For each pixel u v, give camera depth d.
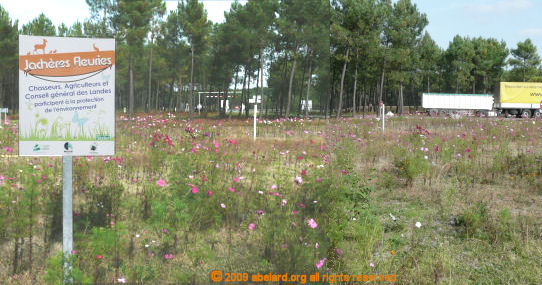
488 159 8.47
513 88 36.31
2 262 2.24
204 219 2.05
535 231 3.93
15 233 2.31
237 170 2.04
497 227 3.96
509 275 3.05
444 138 10.87
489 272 3.11
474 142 9.94
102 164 2.12
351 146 7.71
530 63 56.53
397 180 6.21
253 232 2.05
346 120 17.95
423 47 57.66
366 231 3.46
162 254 2.06
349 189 4.38
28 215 2.33
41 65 2.07
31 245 2.28
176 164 2.05
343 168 4.90
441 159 8.23
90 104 2.08
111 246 2.08
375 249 3.43
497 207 4.87
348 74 43.12
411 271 2.98
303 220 2.07
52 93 2.08
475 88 66.19
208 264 2.04
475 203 4.86
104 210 2.11
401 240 3.56
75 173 2.12
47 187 2.38
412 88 65.12
